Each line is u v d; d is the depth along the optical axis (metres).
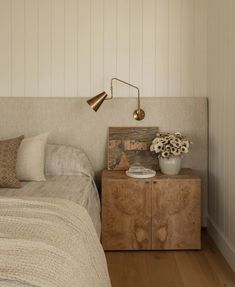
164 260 2.40
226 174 2.45
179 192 2.51
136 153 2.92
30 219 1.44
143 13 2.96
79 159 2.74
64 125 2.98
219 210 2.63
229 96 2.36
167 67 3.00
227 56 2.39
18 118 2.98
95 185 2.80
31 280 0.99
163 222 2.53
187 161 2.98
